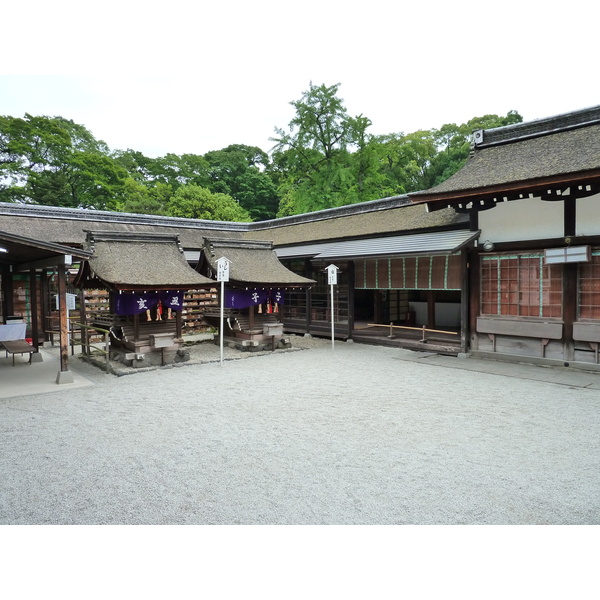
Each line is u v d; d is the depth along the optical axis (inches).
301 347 495.8
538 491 160.4
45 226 608.7
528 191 358.6
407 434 220.2
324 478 172.2
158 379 349.7
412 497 156.6
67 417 250.8
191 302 626.8
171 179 1718.8
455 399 283.9
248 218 1390.3
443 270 447.8
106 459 191.5
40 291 540.7
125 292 385.7
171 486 166.4
